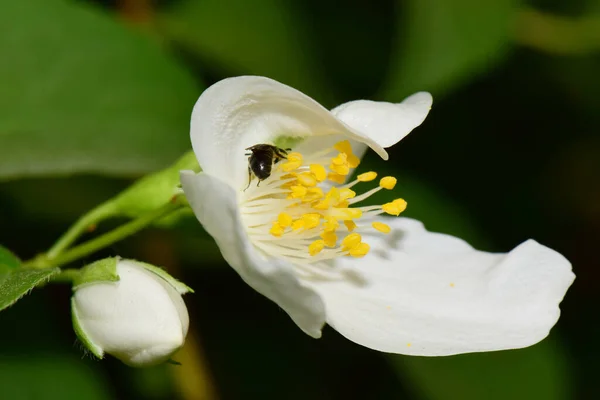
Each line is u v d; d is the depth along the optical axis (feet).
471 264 0.56
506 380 0.62
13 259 0.56
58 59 0.61
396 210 0.55
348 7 0.66
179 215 0.56
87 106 0.61
